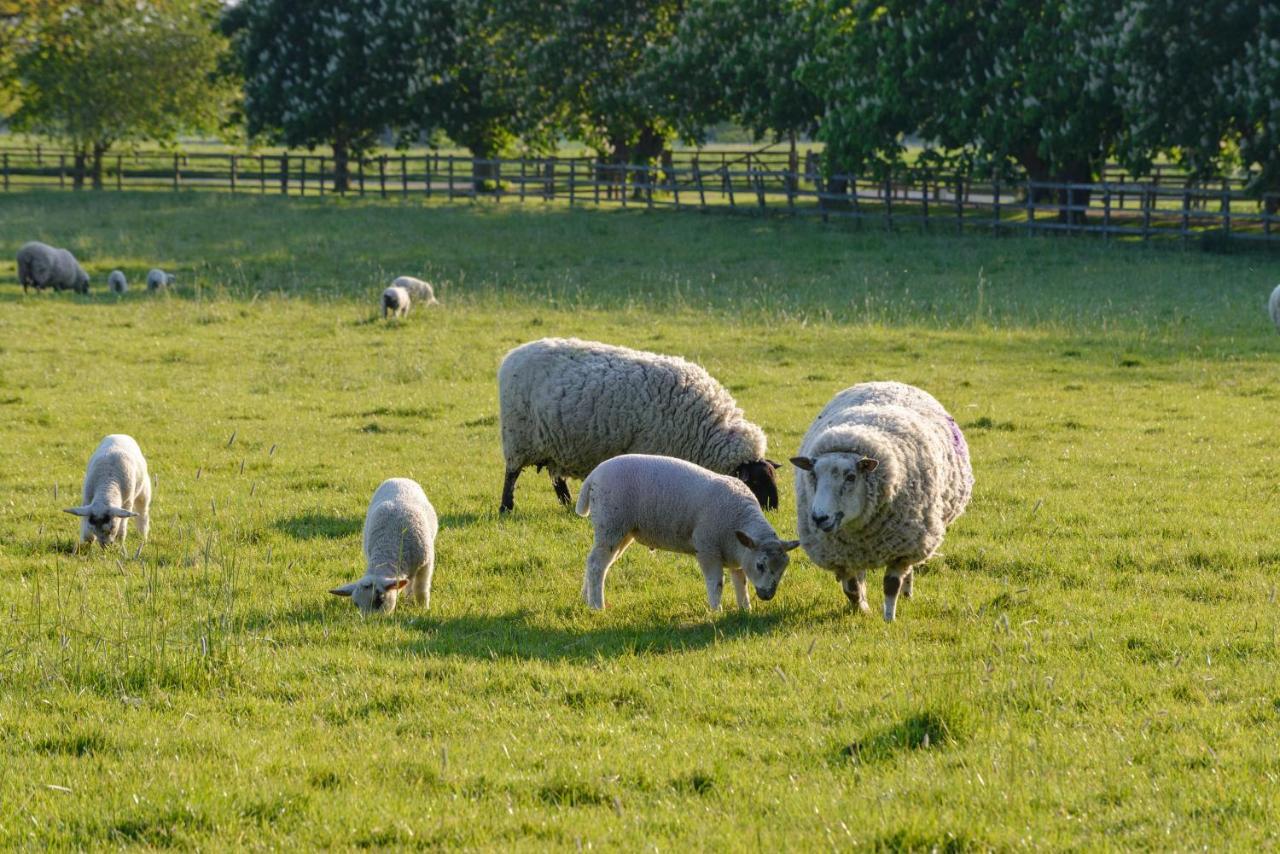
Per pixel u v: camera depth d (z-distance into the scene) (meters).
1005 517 11.95
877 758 6.45
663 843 5.45
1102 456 14.60
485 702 7.34
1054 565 10.41
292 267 33.09
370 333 24.02
